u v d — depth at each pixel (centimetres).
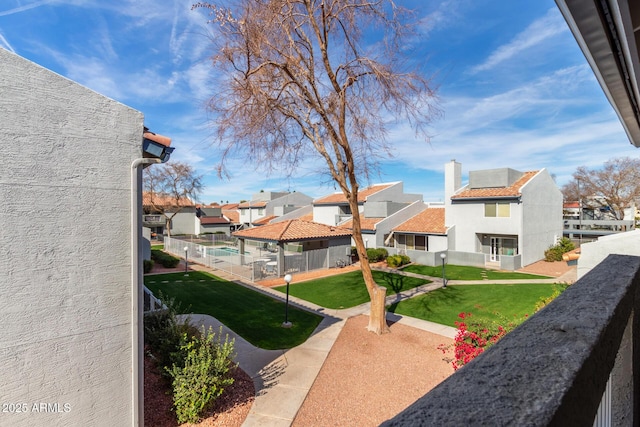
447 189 2444
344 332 977
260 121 916
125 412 421
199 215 4794
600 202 4028
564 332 96
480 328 664
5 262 335
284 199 4603
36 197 354
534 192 2195
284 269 1911
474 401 69
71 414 379
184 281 1734
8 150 336
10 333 339
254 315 1143
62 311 372
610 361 101
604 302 116
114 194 410
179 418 523
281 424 547
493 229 2177
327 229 2217
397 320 1087
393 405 610
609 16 143
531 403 66
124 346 420
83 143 385
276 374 716
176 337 634
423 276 1847
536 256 2217
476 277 1797
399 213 2703
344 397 635
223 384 593
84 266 387
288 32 890
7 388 338
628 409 131
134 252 424
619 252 523
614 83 214
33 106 350
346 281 1741
